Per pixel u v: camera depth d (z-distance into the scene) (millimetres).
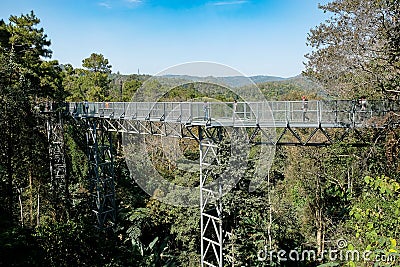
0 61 17453
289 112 12438
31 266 7395
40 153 18984
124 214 19078
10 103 15719
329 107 12195
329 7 12070
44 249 7852
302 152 17703
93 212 19875
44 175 19422
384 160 12906
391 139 10508
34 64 23000
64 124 23328
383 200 7121
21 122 16359
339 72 12875
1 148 15359
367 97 12609
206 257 15406
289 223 16875
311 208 17438
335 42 12328
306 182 17344
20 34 22781
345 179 16688
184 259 15734
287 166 19844
